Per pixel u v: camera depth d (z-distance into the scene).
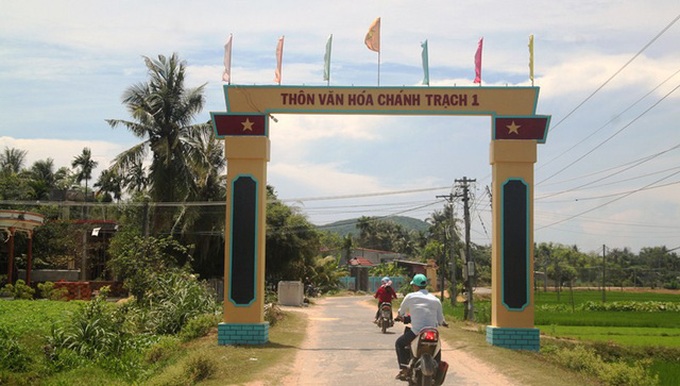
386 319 21.62
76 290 36.69
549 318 38.53
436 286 87.31
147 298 24.61
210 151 46.25
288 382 12.41
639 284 113.75
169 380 12.45
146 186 42.22
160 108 39.94
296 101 17.38
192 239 46.75
